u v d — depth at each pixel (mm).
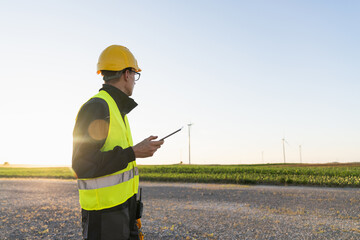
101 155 1847
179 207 10648
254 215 9000
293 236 6621
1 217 8469
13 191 16406
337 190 16172
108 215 1928
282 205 10969
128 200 2094
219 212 9539
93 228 1921
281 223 7871
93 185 1927
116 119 2041
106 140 1975
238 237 6574
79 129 1911
